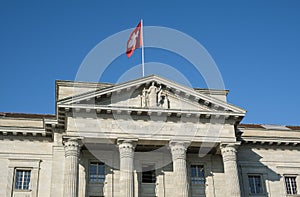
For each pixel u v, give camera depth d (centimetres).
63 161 4541
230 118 4650
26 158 4766
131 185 4212
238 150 5269
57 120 4556
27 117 5212
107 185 4584
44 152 4825
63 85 4903
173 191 4669
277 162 5322
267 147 5375
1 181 4638
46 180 4703
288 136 5591
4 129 4769
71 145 4256
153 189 4678
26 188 4688
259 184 5191
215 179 4838
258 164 5253
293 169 5331
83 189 4500
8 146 4794
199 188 4791
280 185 5212
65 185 4128
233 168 4481
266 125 6106
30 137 4862
